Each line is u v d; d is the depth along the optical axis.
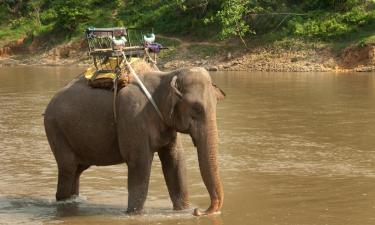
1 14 59.41
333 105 18.52
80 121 8.28
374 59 33.06
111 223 7.68
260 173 10.23
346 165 10.73
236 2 39.22
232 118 16.34
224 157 11.52
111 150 8.27
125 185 9.71
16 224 7.73
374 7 37.72
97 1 53.22
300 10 40.22
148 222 7.66
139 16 49.16
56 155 8.60
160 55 41.75
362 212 7.99
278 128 14.68
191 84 7.37
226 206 8.34
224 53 39.44
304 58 35.34
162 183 9.70
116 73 8.09
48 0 58.97
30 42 52.44
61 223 7.75
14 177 10.32
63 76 33.62
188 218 7.80
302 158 11.35
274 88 24.06
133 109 7.80
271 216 7.86
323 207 8.24
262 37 39.12
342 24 36.62
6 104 20.17
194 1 45.47
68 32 50.94
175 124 7.58
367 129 14.33
